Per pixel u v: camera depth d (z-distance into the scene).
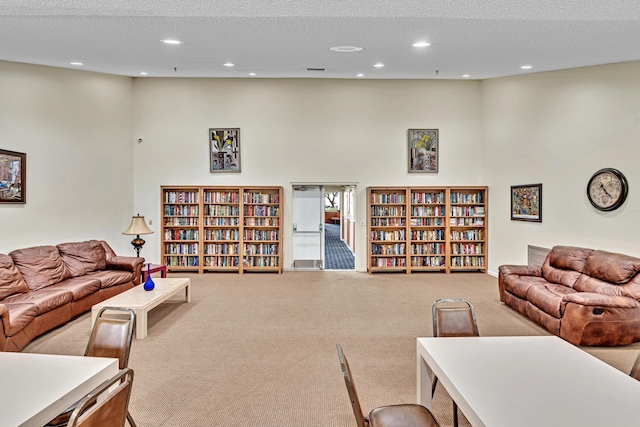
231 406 2.65
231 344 3.80
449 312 2.53
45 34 3.92
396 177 7.68
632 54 4.43
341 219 13.59
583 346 3.66
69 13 3.21
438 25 3.66
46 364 1.87
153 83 7.54
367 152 7.68
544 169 5.94
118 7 2.99
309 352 3.61
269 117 7.64
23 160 5.29
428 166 7.64
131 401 2.71
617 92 4.85
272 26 3.72
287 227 7.73
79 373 1.77
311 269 7.79
